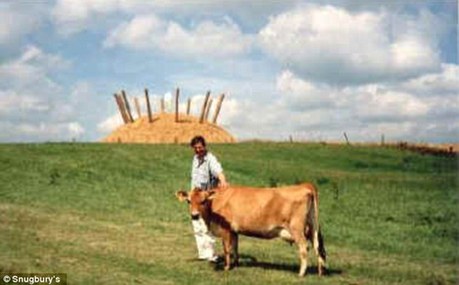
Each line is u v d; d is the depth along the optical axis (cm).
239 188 1386
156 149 4059
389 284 1341
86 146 3988
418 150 4919
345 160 4347
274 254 1628
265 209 1351
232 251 1589
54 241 1641
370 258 1656
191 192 1377
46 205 2291
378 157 4516
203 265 1449
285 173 3616
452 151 4912
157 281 1307
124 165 3409
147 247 1645
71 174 3044
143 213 2283
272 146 4747
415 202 2753
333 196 2875
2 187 2589
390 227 2186
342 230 2094
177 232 1922
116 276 1334
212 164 1456
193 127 6088
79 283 1273
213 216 1385
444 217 2394
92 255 1511
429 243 1908
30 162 3228
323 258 1365
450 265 1594
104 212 2245
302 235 1348
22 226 1819
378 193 2997
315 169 3862
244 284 1287
